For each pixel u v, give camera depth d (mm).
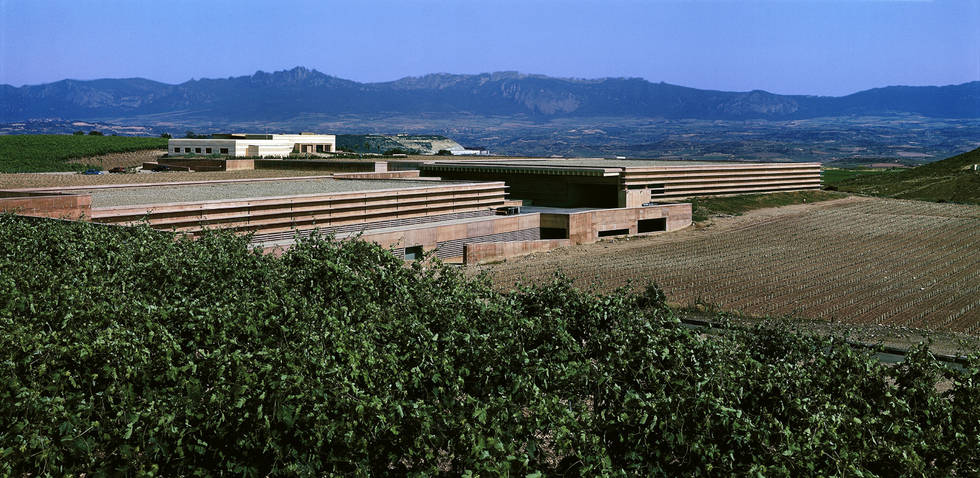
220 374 19984
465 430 18938
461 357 23406
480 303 27875
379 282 30656
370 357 21422
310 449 19250
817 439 18578
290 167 123625
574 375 22609
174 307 25438
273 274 31656
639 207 89750
